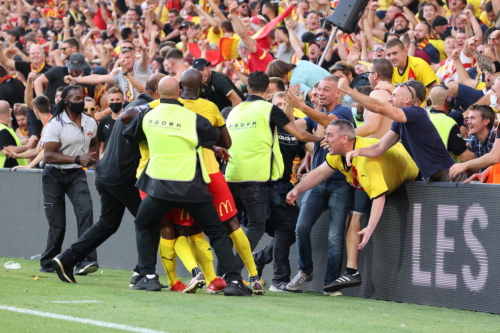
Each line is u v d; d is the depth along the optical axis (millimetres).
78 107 21438
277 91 20375
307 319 13477
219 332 11773
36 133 29344
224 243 16375
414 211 16750
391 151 16953
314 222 18109
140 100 17969
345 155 16906
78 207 21734
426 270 16484
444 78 25641
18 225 26156
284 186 18938
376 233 17500
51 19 47531
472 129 18781
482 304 15453
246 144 17844
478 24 26594
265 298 16594
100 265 24109
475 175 16125
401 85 16906
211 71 22562
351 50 27922
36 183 25453
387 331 12523
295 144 19219
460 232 15867
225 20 33125
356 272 17469
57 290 16281
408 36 25953
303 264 18156
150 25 37812
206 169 16672
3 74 31891
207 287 17047
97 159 22578
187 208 16047
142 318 12789
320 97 18375
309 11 32375
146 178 16203
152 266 17062
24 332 11383
